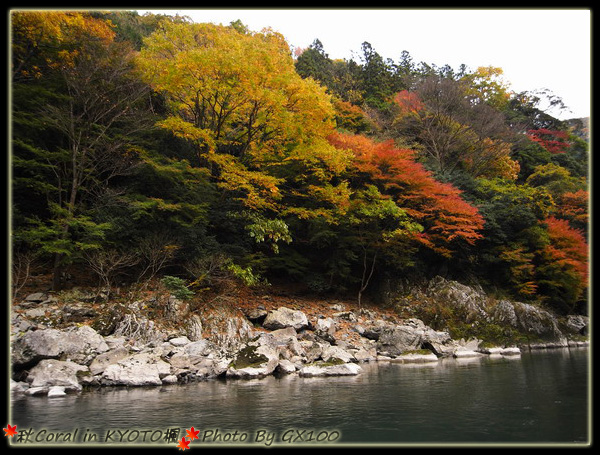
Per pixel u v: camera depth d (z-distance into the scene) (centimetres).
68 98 1598
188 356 1249
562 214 3095
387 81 4762
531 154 4166
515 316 2272
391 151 2222
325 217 2030
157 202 1597
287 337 1514
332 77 4431
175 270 1759
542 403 870
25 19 1627
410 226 2027
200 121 1934
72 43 1814
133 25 3073
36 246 1570
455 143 3553
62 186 1658
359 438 641
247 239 1938
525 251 2672
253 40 1925
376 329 1805
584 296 2827
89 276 1647
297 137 1945
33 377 1011
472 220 2314
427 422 727
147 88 1797
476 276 2617
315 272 2203
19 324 1172
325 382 1146
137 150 1694
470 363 1541
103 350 1159
